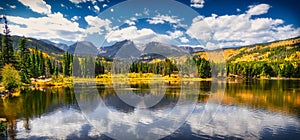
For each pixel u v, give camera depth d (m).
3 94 22.86
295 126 11.41
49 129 10.96
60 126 11.34
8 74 25.91
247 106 16.06
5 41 32.41
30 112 14.70
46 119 12.80
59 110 15.02
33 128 11.23
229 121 11.73
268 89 26.22
